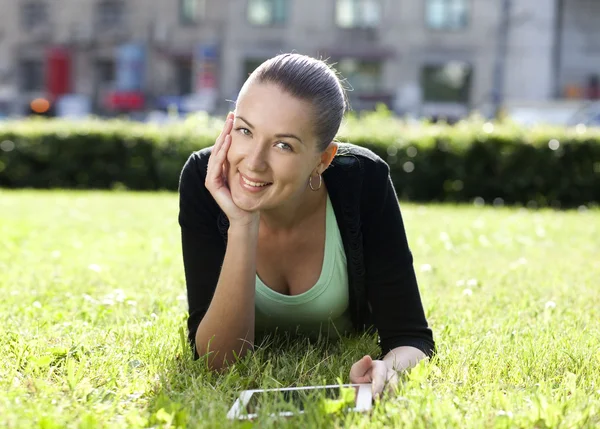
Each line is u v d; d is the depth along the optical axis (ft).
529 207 31.86
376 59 88.63
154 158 36.83
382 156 33.24
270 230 8.02
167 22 94.02
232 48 91.66
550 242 18.66
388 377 7.24
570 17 88.89
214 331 7.68
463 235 19.44
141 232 19.54
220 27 91.97
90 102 97.86
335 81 6.96
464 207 29.81
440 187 33.22
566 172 32.14
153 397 7.20
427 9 87.45
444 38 87.10
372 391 6.97
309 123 6.77
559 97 88.94
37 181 37.24
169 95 94.48
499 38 85.71
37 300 11.23
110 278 12.90
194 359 8.08
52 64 98.12
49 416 6.40
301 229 8.04
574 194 32.14
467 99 87.15
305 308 8.41
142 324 9.53
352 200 7.92
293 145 6.82
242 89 7.00
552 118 53.42
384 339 8.37
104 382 7.52
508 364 8.22
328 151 7.23
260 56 91.35
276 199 7.09
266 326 8.89
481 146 32.76
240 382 7.53
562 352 8.57
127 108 93.20
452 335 9.39
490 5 85.87
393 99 87.35
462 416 6.63
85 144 36.96
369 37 88.74
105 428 6.34
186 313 10.14
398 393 6.99
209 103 89.71
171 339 8.88
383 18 88.53
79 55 99.25
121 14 96.94
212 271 8.12
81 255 15.62
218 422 6.31
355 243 8.00
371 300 8.34
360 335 9.09
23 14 101.71
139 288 12.22
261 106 6.77
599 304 11.60
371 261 8.14
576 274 14.06
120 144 37.04
